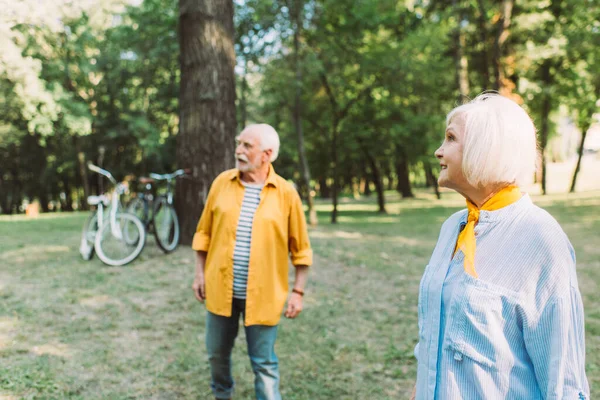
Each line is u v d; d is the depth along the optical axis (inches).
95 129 1136.8
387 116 706.8
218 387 123.2
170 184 308.7
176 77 1043.3
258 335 113.5
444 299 55.1
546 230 50.8
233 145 307.3
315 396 136.1
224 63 300.2
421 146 730.2
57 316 190.2
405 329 187.6
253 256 113.0
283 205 117.7
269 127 118.1
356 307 213.8
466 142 53.7
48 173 1349.7
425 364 56.4
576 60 753.0
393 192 2069.4
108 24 988.6
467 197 57.3
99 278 240.7
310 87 639.8
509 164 52.4
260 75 602.2
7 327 176.7
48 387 134.0
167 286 231.1
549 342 49.3
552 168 2148.1
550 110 996.6
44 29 536.7
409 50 644.7
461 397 51.6
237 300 115.4
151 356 158.4
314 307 212.2
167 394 135.0
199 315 196.1
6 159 1395.2
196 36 295.6
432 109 736.3
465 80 624.4
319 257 309.1
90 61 1044.5
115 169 1269.7
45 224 535.2
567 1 588.1
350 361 158.4
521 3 608.1
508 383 50.8
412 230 509.4
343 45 600.7
